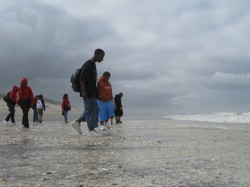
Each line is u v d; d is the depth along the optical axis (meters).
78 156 4.55
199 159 4.21
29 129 11.17
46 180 3.10
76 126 8.22
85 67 7.88
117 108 16.77
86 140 6.80
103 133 8.83
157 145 5.81
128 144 5.98
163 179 3.09
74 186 2.86
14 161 4.17
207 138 7.21
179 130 10.14
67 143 6.23
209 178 3.12
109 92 10.38
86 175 3.29
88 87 7.95
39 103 18.83
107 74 10.14
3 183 2.99
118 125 14.29
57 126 13.55
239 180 3.04
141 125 14.05
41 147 5.62
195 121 19.72
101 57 7.98
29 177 3.23
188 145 5.80
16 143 6.30
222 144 5.95
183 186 2.83
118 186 2.84
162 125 13.97
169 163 3.92
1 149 5.36
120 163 3.95
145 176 3.22
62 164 3.93
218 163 3.92
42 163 4.01
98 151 5.05
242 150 5.09
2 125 14.97
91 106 8.05
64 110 19.67
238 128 11.59
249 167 3.66
